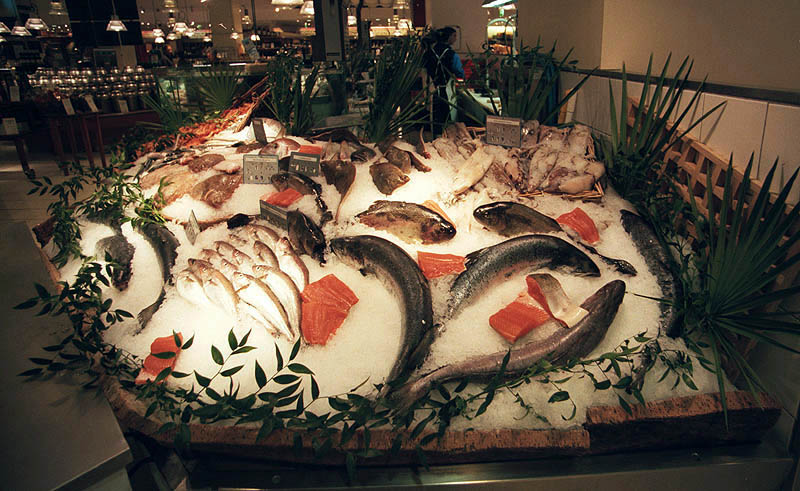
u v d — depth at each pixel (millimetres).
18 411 1392
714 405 1441
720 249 1557
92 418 1370
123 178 2600
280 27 22672
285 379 1348
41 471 1195
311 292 1735
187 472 1438
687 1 2586
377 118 2973
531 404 1464
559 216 2000
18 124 5898
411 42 2945
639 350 1552
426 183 2227
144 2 16469
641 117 2367
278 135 2990
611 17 3072
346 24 4090
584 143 2350
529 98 3021
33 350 1677
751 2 2248
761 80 2248
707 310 1579
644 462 1449
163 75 3812
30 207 5000
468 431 1421
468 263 1768
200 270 1845
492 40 6168
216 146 3104
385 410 1387
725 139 1828
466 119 4148
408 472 1411
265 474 1429
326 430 1345
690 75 2654
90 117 6523
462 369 1471
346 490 1374
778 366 1513
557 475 1395
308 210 2117
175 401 1427
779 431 1523
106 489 1269
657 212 1930
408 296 1641
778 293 1375
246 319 1742
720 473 1451
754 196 1647
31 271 2215
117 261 2166
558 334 1559
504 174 2246
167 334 1750
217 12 11781
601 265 1819
